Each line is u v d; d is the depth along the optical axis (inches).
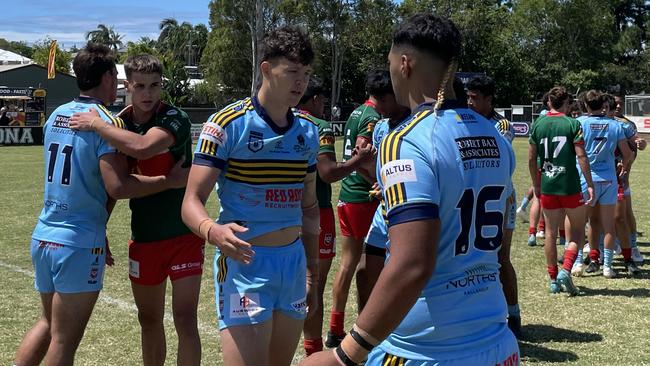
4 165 780.6
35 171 713.6
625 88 2401.6
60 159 142.7
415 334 83.3
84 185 142.3
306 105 190.9
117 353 191.9
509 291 204.4
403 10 1953.7
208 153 118.2
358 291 183.2
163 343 163.8
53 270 142.0
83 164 141.7
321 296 187.3
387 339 85.8
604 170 286.4
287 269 125.3
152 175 151.2
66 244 140.6
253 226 122.7
